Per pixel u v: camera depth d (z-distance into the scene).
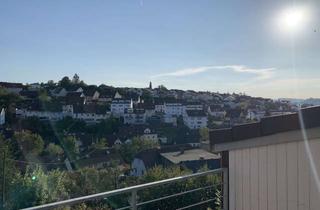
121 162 40.12
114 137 53.56
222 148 4.71
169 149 36.84
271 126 4.11
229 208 4.77
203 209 10.23
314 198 3.95
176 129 54.62
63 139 43.19
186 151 34.97
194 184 10.63
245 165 4.59
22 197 10.91
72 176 18.36
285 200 4.20
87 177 18.80
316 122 3.72
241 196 4.64
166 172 16.64
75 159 39.59
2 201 11.13
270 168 4.34
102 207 9.77
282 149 4.23
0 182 11.71
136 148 44.50
